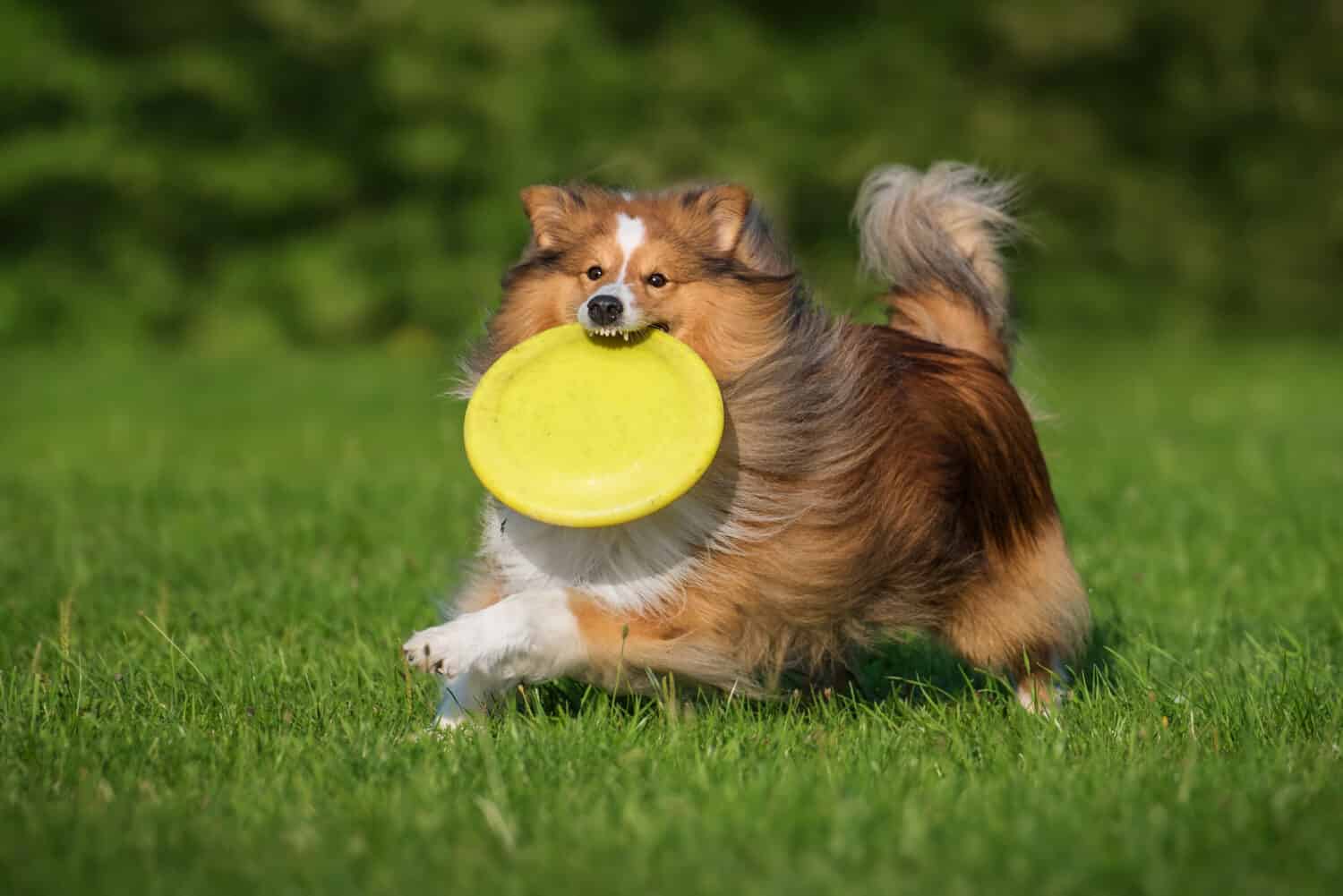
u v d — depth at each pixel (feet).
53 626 34.50
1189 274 140.87
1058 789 22.48
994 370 30.19
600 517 24.16
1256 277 143.33
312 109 139.03
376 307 134.82
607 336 25.08
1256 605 36.96
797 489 25.27
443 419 83.35
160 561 41.75
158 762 24.16
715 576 25.34
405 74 132.67
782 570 25.38
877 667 31.83
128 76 137.49
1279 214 144.77
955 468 27.76
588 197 26.40
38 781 23.16
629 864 19.48
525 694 27.63
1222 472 60.18
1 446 73.41
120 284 136.77
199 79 134.92
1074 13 135.54
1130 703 28.02
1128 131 144.77
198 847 20.42
